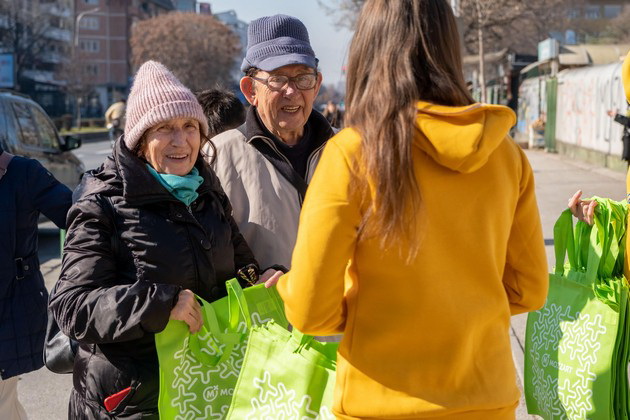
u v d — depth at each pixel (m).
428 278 1.93
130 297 2.44
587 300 2.99
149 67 2.73
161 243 2.62
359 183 1.89
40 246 10.53
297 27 3.27
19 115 10.27
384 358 1.98
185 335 2.51
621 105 17.61
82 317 2.48
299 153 3.36
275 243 3.23
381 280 1.95
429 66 1.95
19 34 62.00
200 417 2.52
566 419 3.04
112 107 18.09
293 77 3.21
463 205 1.95
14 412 3.38
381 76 1.93
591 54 26.27
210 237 2.75
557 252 3.19
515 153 2.11
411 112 1.88
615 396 2.95
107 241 2.62
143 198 2.62
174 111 2.63
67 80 68.50
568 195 13.98
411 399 1.96
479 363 2.03
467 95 2.00
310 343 2.29
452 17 2.02
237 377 2.56
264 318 2.72
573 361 3.01
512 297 2.22
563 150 23.55
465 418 2.00
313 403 2.25
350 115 1.97
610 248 3.00
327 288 1.92
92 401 2.67
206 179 2.82
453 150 1.86
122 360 2.63
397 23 1.95
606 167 18.80
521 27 41.22
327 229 1.89
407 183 1.86
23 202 3.31
